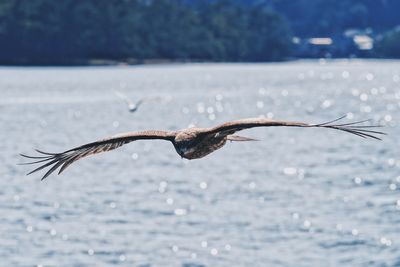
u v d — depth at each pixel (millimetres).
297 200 40938
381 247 30859
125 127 90000
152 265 28969
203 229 34312
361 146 65250
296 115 101562
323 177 48969
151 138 7789
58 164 7809
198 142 7516
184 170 53250
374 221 35250
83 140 76438
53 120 94938
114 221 36125
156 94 136750
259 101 125875
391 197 41312
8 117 97938
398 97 130875
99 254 30297
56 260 29547
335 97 132250
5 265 28891
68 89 149875
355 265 28609
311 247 30969
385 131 76812
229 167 54188
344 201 40344
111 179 49344
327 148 64875
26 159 60406
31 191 44625
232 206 39562
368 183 46250
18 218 36938
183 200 41625
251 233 33375
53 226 35188
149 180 49062
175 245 31484
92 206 39938
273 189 44750
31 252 30500
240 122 7555
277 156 60094
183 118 101750
